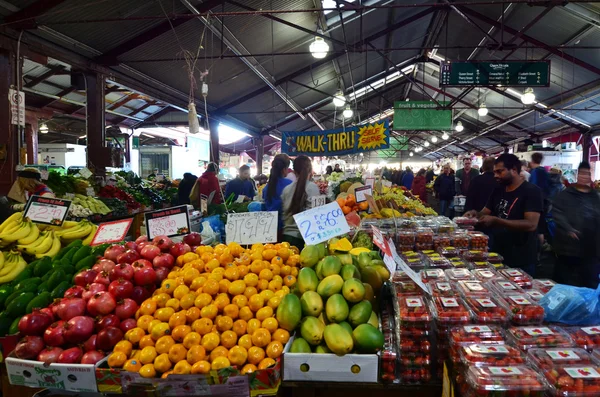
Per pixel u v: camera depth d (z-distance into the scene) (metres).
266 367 1.77
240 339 1.86
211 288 2.03
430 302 2.01
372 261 2.40
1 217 4.38
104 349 1.91
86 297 2.07
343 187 6.20
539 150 14.37
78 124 15.91
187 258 2.37
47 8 5.43
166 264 2.34
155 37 7.32
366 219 4.25
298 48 10.44
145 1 6.25
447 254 3.19
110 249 2.50
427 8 10.88
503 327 1.87
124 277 2.17
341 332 1.80
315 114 20.50
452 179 10.76
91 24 6.27
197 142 23.86
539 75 9.66
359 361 1.78
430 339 1.85
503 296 2.07
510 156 3.51
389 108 24.95
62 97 11.73
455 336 1.72
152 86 9.21
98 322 1.98
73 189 6.17
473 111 22.05
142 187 8.71
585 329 1.75
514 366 1.51
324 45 7.89
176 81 9.54
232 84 11.23
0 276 2.62
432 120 14.92
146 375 1.76
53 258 2.81
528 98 10.71
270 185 4.51
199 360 1.78
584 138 17.47
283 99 14.42
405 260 2.91
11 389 2.10
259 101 13.95
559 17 9.24
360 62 13.96
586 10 8.41
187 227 3.01
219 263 2.27
